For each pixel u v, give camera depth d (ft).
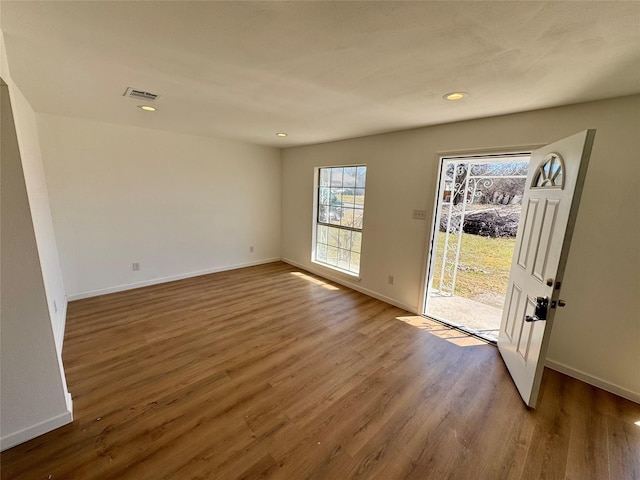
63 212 10.67
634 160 6.26
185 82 6.41
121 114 9.62
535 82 5.79
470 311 11.85
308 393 6.64
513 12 3.62
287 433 5.53
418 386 7.00
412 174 10.61
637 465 5.08
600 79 5.50
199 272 14.99
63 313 9.76
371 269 12.58
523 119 7.78
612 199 6.55
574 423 5.94
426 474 4.81
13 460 4.81
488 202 14.55
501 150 8.29
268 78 6.07
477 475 4.82
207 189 14.53
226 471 4.75
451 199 13.41
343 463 4.96
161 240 13.41
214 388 6.72
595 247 6.84
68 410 5.56
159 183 12.92
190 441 5.28
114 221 11.93
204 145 14.05
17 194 4.60
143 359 7.75
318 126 10.46
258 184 16.51
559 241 5.66
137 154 12.10
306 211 16.01
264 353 8.21
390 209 11.51
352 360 8.00
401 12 3.70
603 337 6.95
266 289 13.32
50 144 10.08
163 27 4.20
